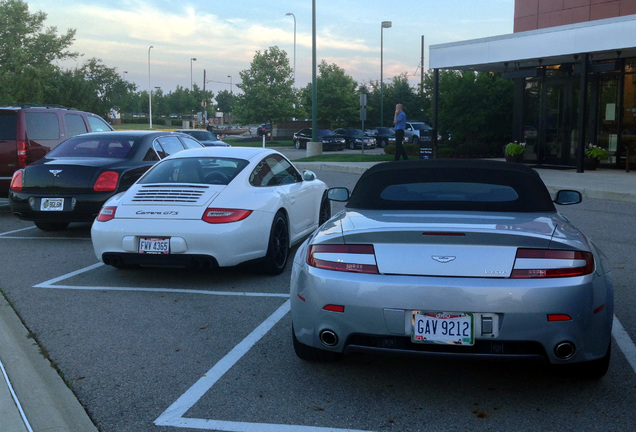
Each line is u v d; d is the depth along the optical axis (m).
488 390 3.56
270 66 48.31
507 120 24.52
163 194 5.89
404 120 18.88
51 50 52.00
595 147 18.05
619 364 3.93
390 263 3.24
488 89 24.09
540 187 4.04
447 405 3.36
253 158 6.57
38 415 3.16
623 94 17.80
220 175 6.19
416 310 3.17
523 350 3.16
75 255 7.50
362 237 3.31
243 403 3.41
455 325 3.13
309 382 3.70
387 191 4.14
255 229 5.83
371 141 36.59
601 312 3.23
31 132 10.31
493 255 3.15
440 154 23.59
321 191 7.97
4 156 10.15
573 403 3.37
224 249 5.56
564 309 3.08
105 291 5.83
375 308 3.21
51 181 8.00
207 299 5.54
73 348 4.28
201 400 3.45
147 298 5.58
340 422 3.17
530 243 3.15
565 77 18.78
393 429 3.09
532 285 3.09
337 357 3.96
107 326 4.77
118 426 3.14
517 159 20.12
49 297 5.61
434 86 20.23
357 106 50.69
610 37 15.22
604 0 18.47
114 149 8.68
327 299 3.32
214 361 4.04
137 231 5.59
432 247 3.21
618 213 10.35
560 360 3.17
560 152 19.14
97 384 3.67
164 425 3.15
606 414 3.23
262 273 6.34
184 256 5.58
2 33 51.47
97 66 45.97
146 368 3.92
